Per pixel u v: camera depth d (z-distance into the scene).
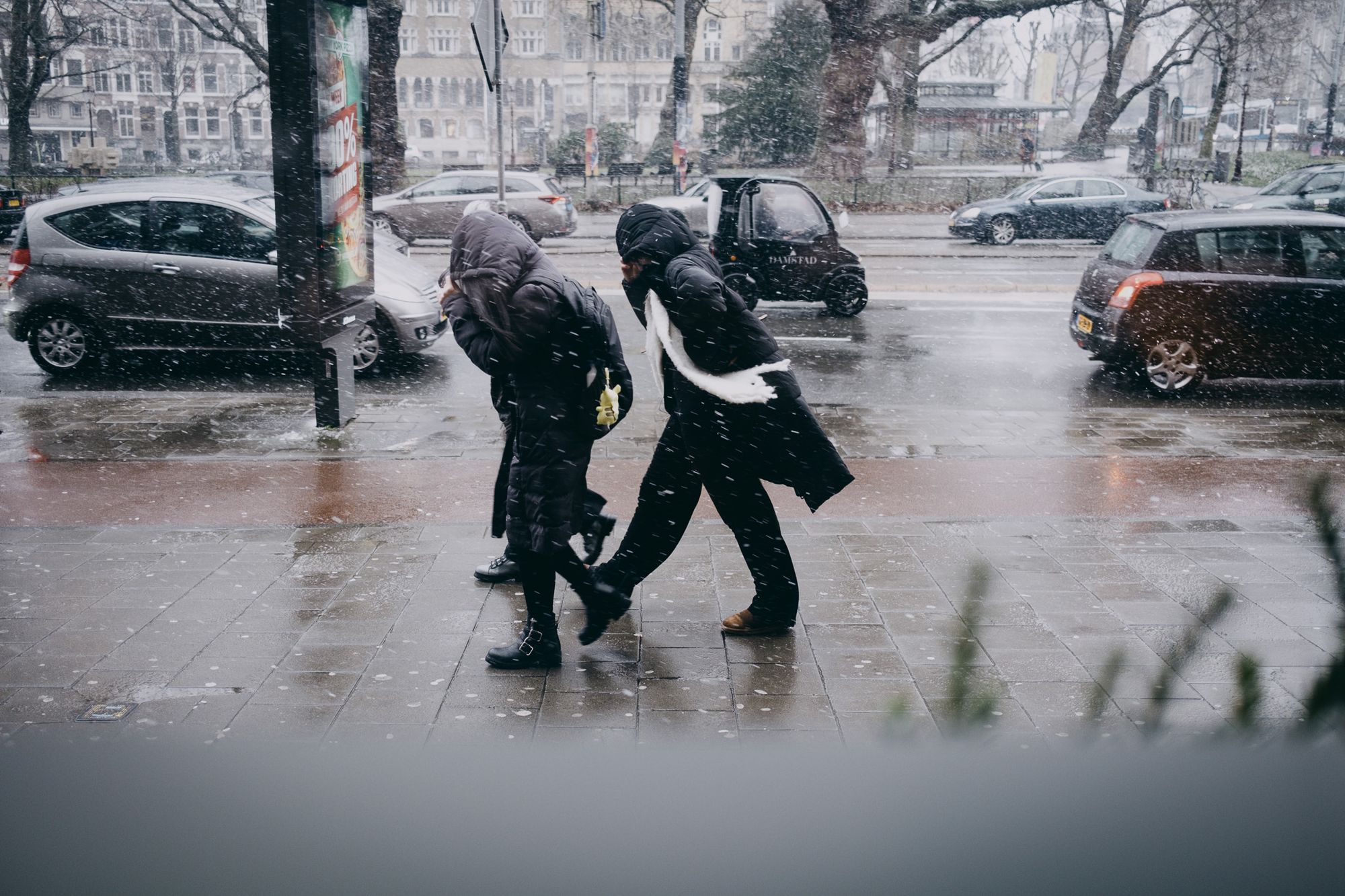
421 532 5.74
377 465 7.12
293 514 6.06
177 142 68.81
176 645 4.28
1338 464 7.26
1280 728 1.33
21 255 10.23
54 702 3.75
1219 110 44.53
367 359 10.38
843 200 34.66
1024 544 5.58
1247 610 4.65
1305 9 43.16
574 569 4.14
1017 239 25.38
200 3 74.75
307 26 6.93
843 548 5.51
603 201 33.75
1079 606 4.71
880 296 16.58
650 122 82.50
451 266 4.09
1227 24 42.28
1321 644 4.25
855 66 37.72
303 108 7.12
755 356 4.10
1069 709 3.69
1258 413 9.13
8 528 5.77
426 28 81.50
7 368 10.82
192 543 5.54
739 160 49.56
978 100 61.53
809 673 4.07
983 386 10.44
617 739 3.50
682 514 4.34
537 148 75.38
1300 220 10.12
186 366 10.94
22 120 42.56
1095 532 5.77
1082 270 20.28
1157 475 6.98
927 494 6.53
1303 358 9.94
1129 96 51.50
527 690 3.91
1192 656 1.26
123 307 10.24
